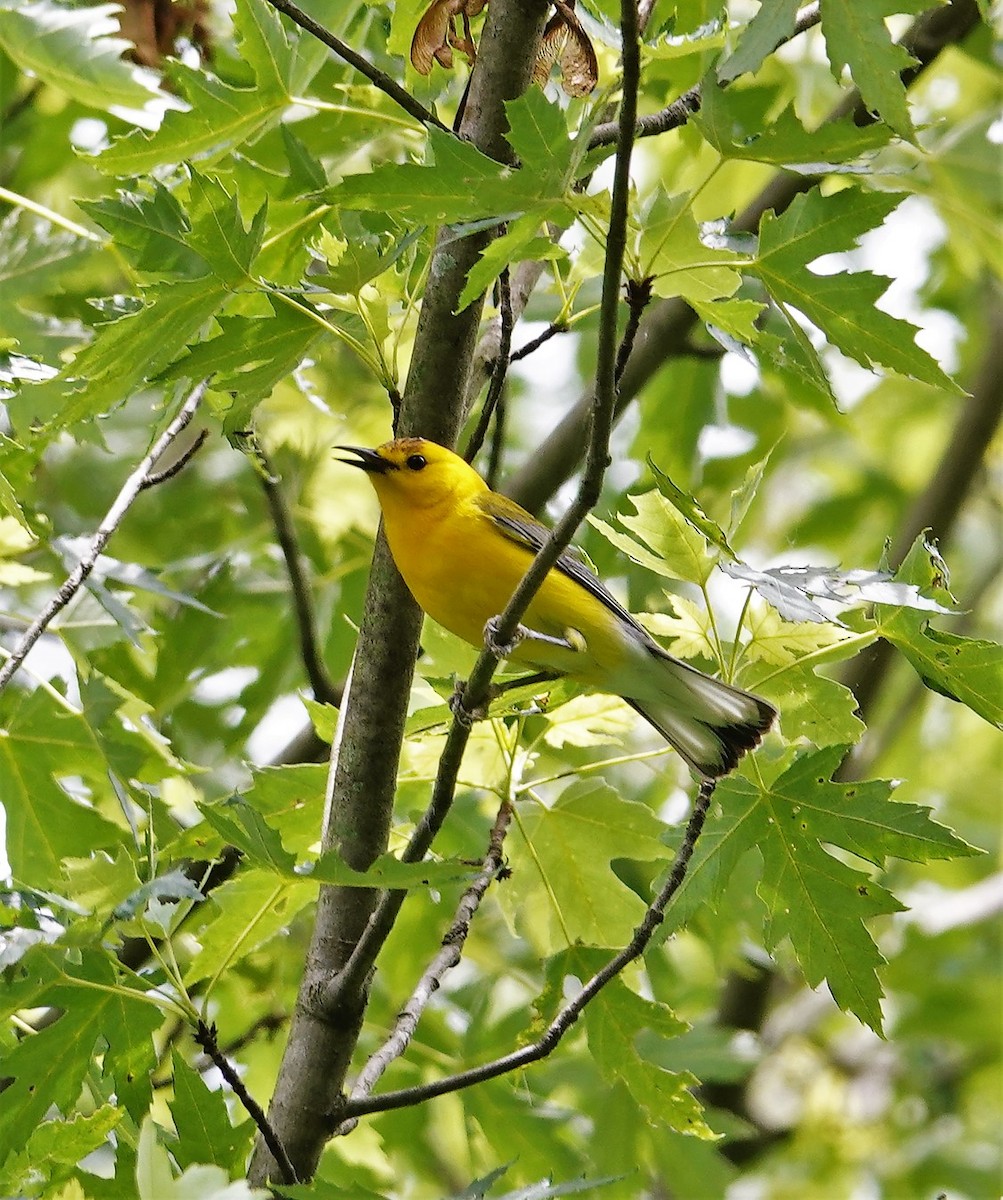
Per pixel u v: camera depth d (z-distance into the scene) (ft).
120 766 36.78
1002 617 78.59
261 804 31.17
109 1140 30.68
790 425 64.18
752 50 21.11
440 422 29.43
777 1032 66.64
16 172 49.70
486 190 21.52
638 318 22.70
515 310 34.37
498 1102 40.19
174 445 51.98
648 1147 42.29
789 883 28.09
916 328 23.40
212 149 30.63
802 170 22.13
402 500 32.24
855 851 27.76
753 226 46.50
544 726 33.65
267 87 30.25
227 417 27.86
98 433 36.55
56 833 36.37
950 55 58.75
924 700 67.67
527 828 32.76
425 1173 48.52
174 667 46.24
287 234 32.14
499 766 33.63
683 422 53.36
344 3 35.91
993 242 50.80
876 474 71.26
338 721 29.84
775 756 32.78
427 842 25.54
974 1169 64.03
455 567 31.99
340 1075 27.09
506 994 50.37
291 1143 26.68
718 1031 47.78
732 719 30.58
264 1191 20.45
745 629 30.89
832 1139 64.39
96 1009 25.84
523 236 21.94
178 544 50.70
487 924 49.44
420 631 28.96
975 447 58.54
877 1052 66.33
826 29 20.56
